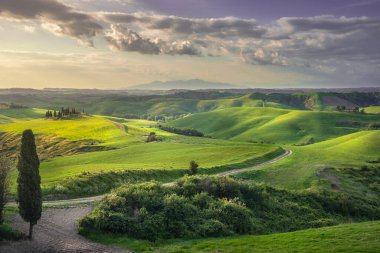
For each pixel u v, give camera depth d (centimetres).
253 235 4600
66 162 11569
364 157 13150
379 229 3916
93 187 6462
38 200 3719
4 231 3641
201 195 5316
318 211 6506
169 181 7988
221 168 9406
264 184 7075
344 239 3538
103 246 3741
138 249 3659
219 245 3697
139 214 4381
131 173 7712
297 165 10444
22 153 3700
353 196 7662
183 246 3772
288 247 3416
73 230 4119
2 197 3744
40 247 3516
